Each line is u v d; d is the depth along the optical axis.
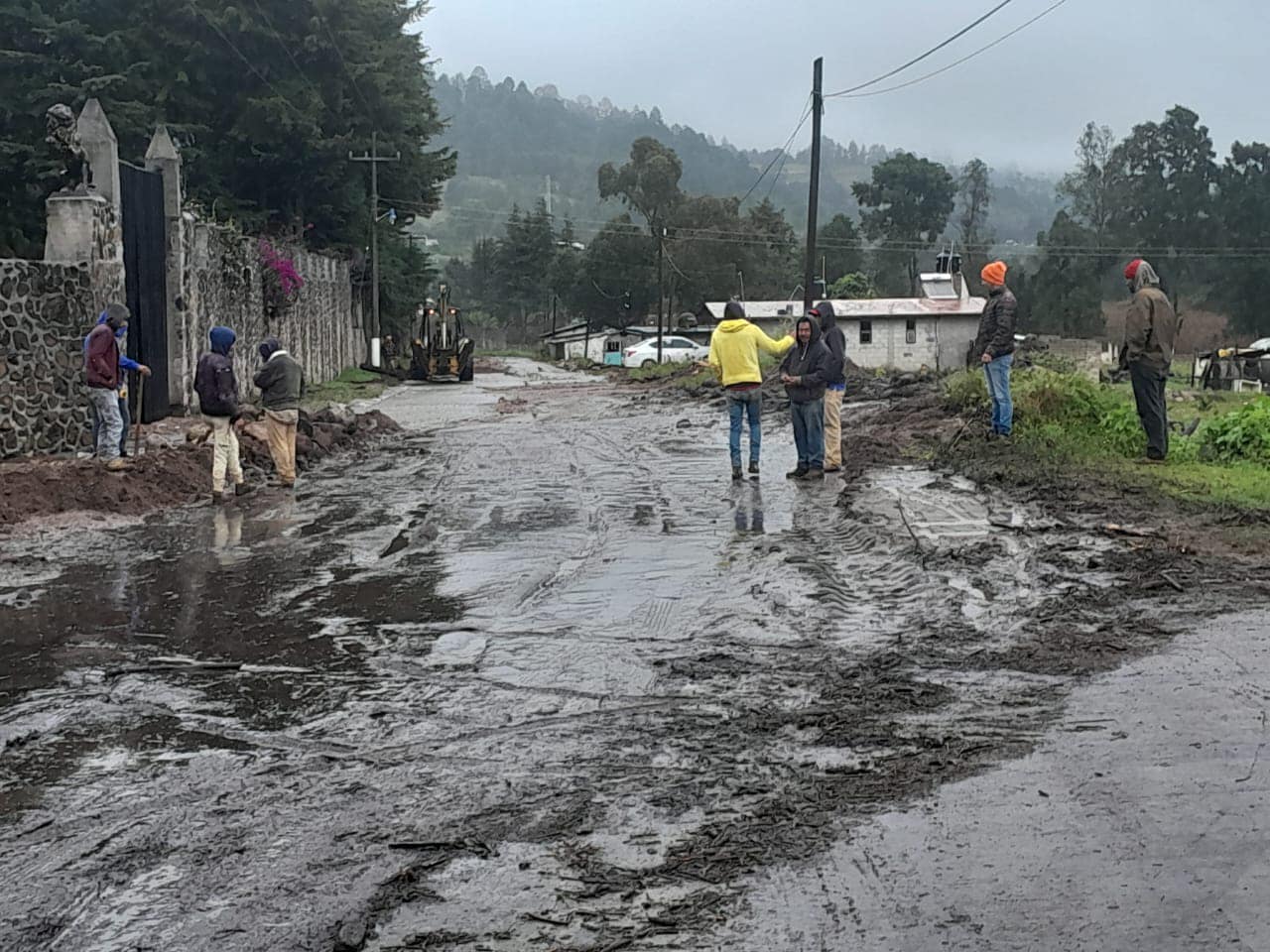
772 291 89.62
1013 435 15.02
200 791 5.14
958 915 3.88
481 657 7.10
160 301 22.17
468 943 3.83
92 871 4.40
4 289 16.08
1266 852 4.22
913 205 98.19
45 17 37.28
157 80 40.69
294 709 6.25
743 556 9.70
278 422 14.64
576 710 6.10
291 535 11.38
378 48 48.94
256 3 42.81
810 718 5.85
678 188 95.69
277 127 43.81
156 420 21.92
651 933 3.85
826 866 4.26
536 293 114.50
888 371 33.03
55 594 8.93
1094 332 81.44
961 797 4.80
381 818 4.81
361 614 8.23
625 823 4.70
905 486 12.62
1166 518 10.22
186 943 3.88
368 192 54.75
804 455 13.91
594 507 12.59
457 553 10.31
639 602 8.33
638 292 90.88
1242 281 79.19
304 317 38.44
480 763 5.40
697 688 6.39
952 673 6.46
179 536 11.29
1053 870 4.15
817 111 31.39
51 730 5.99
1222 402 20.17
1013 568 8.77
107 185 18.86
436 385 42.78
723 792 4.97
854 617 7.72
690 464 15.88
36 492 12.41
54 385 16.94
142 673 6.93
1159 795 4.73
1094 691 6.03
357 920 3.96
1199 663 6.37
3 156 36.53
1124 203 84.25
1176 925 3.76
